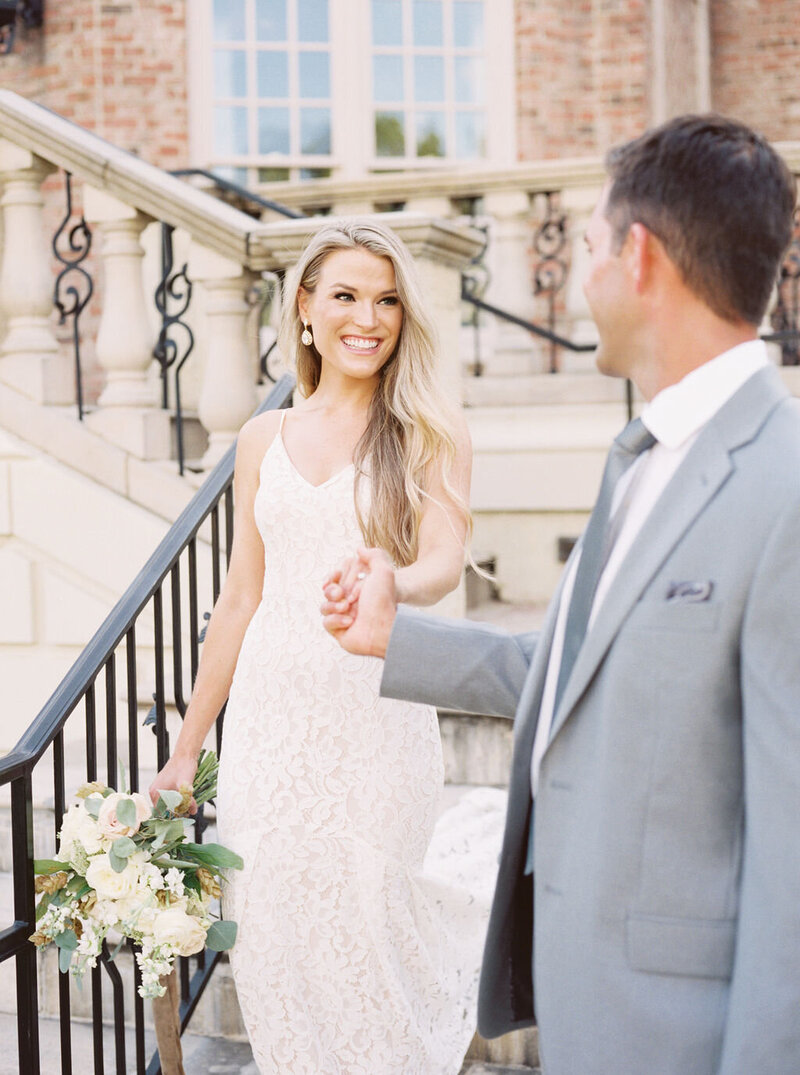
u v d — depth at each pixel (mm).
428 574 1961
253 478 2229
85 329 6828
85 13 7176
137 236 3988
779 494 1115
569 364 5836
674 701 1143
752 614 1102
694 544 1149
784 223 1186
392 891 2096
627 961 1161
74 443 3945
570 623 1270
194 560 2779
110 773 2334
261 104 7535
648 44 7613
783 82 8242
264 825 2057
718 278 1176
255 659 2109
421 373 2129
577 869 1194
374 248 2098
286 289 2227
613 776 1167
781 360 5648
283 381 3133
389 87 7664
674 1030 1136
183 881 2035
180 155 7328
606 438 4902
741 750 1145
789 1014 1049
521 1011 1376
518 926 1359
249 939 2066
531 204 5898
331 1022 2084
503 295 5930
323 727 2053
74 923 2008
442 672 1376
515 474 4977
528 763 1305
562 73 7711
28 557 3939
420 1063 2133
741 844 1147
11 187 4047
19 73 7359
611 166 1248
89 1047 2682
